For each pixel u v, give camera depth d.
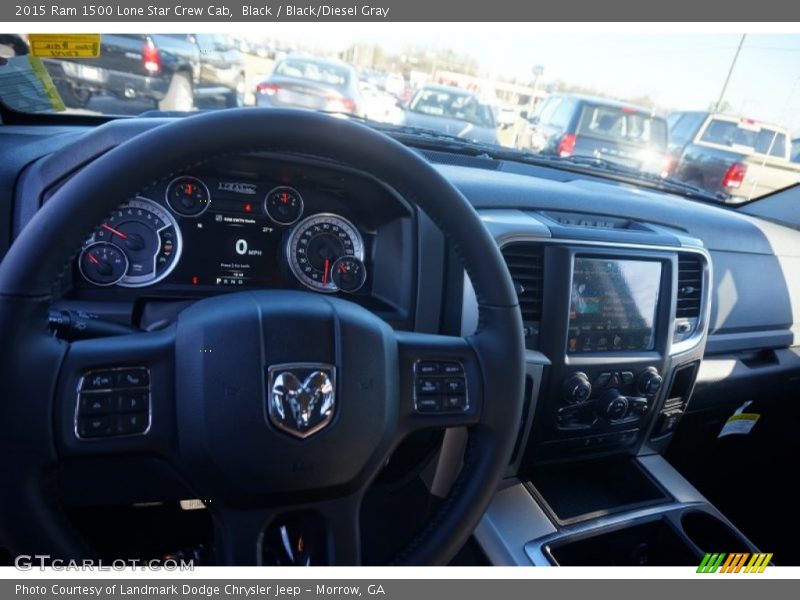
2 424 0.68
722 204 2.51
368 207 1.38
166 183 1.26
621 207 1.71
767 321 2.09
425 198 0.89
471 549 1.36
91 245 1.24
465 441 1.25
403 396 0.88
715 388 1.93
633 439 1.63
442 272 1.34
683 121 7.61
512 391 0.92
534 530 1.38
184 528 1.16
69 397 0.73
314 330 0.81
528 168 1.98
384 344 0.86
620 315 1.48
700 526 1.51
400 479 1.34
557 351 1.39
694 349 1.64
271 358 0.78
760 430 2.23
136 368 0.76
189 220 1.30
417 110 5.79
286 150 0.81
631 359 1.49
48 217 0.70
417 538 0.88
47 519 0.72
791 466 2.18
